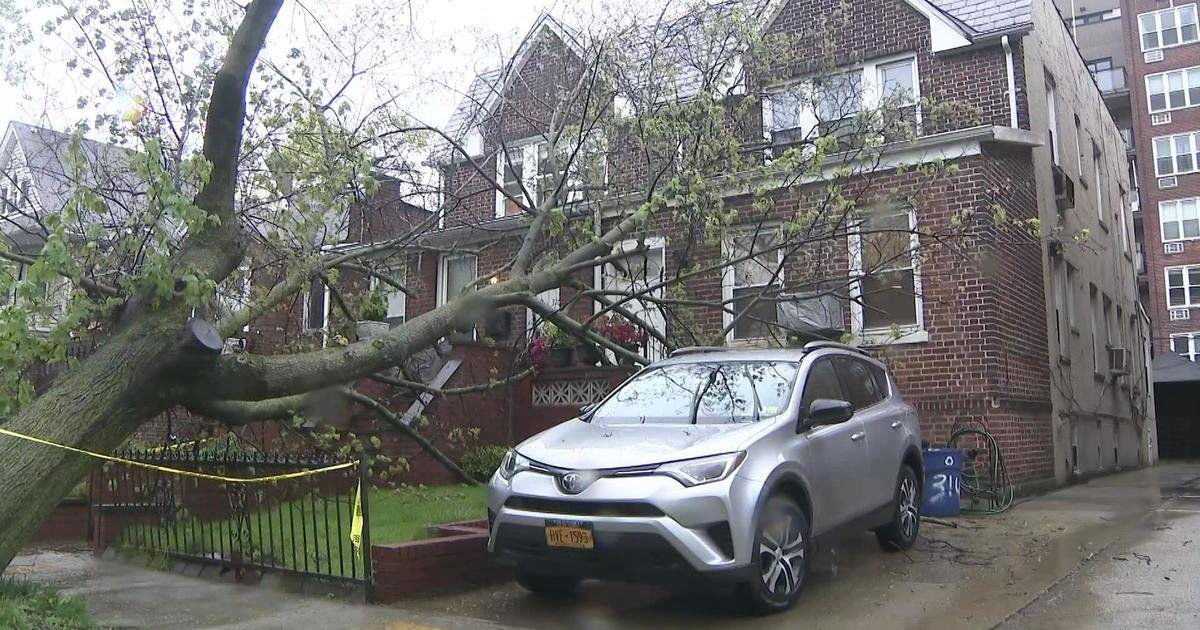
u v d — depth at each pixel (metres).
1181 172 41.09
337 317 9.49
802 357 6.72
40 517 5.06
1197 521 9.24
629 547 5.18
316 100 8.08
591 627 5.48
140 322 5.56
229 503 7.32
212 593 6.60
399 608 6.05
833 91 10.91
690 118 9.01
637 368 10.70
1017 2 12.39
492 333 13.79
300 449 9.58
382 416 8.59
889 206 9.41
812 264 10.84
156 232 5.46
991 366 11.01
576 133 9.02
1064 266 15.03
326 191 7.44
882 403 7.57
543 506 5.53
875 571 6.83
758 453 5.54
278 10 6.27
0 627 4.77
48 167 8.17
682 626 5.41
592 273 13.80
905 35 12.74
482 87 12.13
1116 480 15.38
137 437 11.22
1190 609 5.52
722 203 8.59
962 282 11.27
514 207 14.65
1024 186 12.67
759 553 5.35
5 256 5.71
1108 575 6.58
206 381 5.74
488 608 6.02
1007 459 11.06
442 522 8.04
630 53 9.34
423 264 15.76
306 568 6.64
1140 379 22.94
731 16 9.27
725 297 12.46
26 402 5.30
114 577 7.27
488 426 13.16
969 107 10.55
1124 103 46.38
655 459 5.38
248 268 8.02
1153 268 41.16
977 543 8.00
